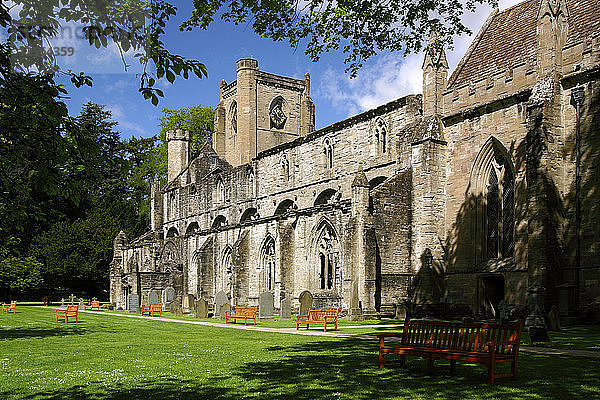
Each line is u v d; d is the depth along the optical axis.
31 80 8.85
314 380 12.79
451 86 40.09
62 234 74.50
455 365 14.14
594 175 29.70
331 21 21.78
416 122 41.78
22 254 73.19
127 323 37.31
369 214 38.38
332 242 43.38
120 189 99.62
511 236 35.19
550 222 30.08
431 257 38.03
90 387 12.50
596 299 28.77
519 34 38.72
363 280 37.19
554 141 30.97
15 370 15.41
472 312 36.25
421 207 38.81
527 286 32.66
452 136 39.16
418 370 14.20
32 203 11.28
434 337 14.25
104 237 76.88
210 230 62.25
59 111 9.01
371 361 15.91
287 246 47.75
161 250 81.06
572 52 31.92
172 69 8.78
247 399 10.90
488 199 37.00
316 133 58.28
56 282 76.88
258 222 52.47
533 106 31.36
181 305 49.50
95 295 82.12
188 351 19.38
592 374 13.25
